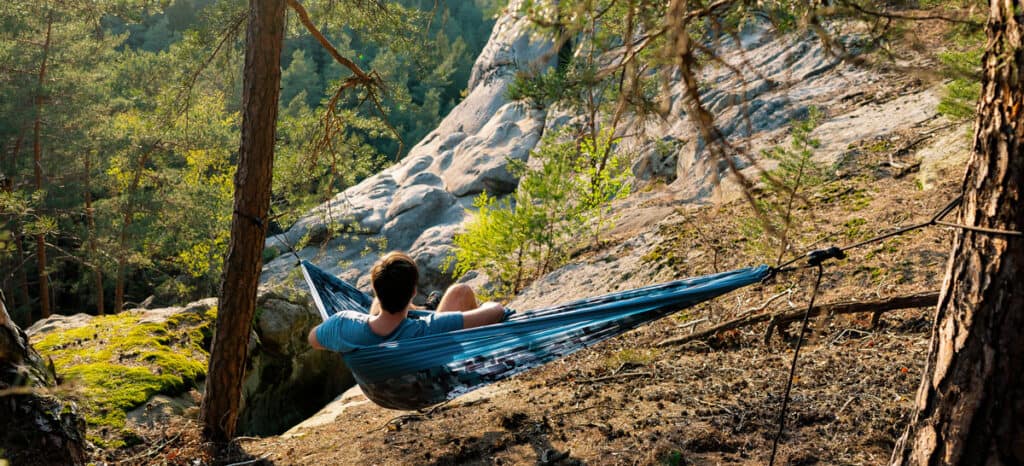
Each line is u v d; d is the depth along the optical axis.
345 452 5.41
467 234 11.69
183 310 9.11
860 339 5.79
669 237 9.60
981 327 2.66
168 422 6.37
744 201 9.55
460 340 4.21
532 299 10.00
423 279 17.05
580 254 10.91
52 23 20.23
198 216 21.20
